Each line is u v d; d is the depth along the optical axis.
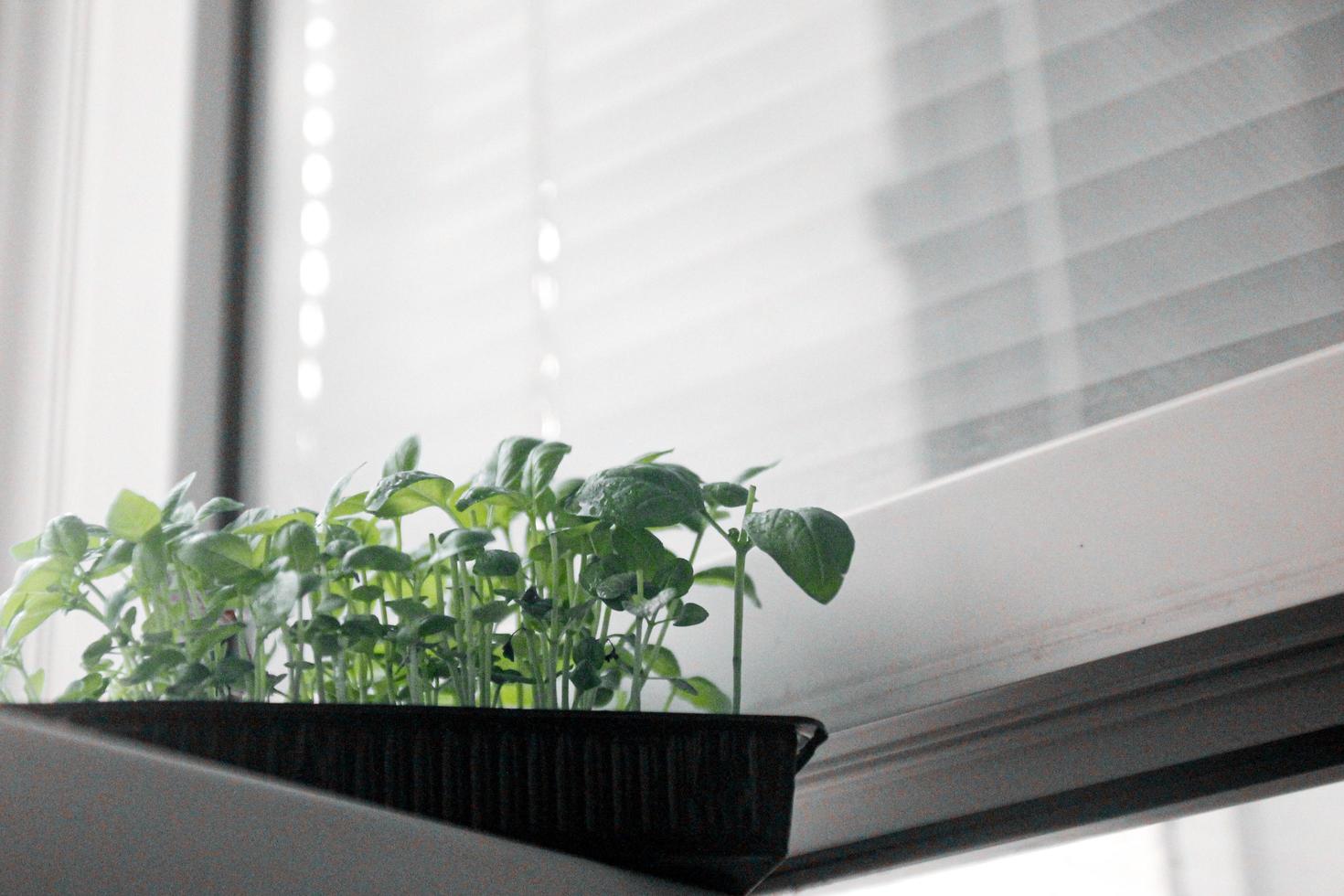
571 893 0.58
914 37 0.97
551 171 1.16
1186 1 0.84
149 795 0.41
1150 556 0.73
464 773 0.62
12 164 1.33
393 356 1.23
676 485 0.67
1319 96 0.78
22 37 1.37
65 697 0.69
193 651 0.68
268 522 0.69
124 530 0.69
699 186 1.06
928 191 0.94
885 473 0.91
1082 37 0.89
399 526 0.76
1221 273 0.80
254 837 0.44
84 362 1.29
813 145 1.00
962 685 0.78
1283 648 0.71
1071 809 0.78
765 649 0.88
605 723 0.64
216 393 1.30
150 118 1.36
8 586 1.21
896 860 0.84
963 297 0.90
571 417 1.09
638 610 0.68
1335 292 0.76
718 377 1.01
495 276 1.17
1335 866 0.75
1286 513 0.69
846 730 0.82
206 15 1.39
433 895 0.51
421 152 1.26
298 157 1.35
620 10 1.15
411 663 0.69
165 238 1.32
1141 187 0.84
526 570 0.76
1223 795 0.75
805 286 0.98
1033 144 0.89
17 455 1.25
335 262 1.29
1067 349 0.85
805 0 1.04
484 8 1.25
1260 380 0.72
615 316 1.09
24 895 0.37
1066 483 0.77
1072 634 0.74
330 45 1.36
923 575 0.81
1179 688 0.74
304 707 0.61
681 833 0.63
